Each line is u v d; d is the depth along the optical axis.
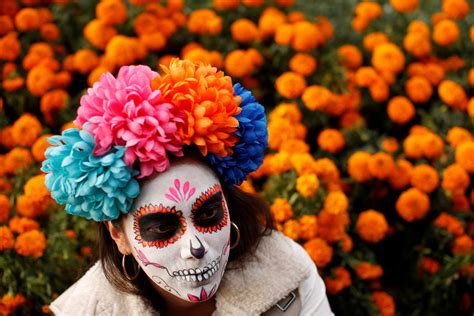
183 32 3.20
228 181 1.72
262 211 1.94
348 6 3.63
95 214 1.61
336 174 2.61
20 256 2.48
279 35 3.02
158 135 1.55
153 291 1.89
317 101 2.85
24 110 3.00
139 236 1.65
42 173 2.67
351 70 3.10
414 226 2.84
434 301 2.71
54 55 3.12
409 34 3.10
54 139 1.62
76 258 2.50
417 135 2.85
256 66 3.08
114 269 1.86
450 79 3.09
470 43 3.23
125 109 1.55
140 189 1.62
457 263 2.67
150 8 3.14
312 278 1.95
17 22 3.04
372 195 2.81
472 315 2.74
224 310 1.87
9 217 2.57
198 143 1.57
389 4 3.47
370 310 2.61
